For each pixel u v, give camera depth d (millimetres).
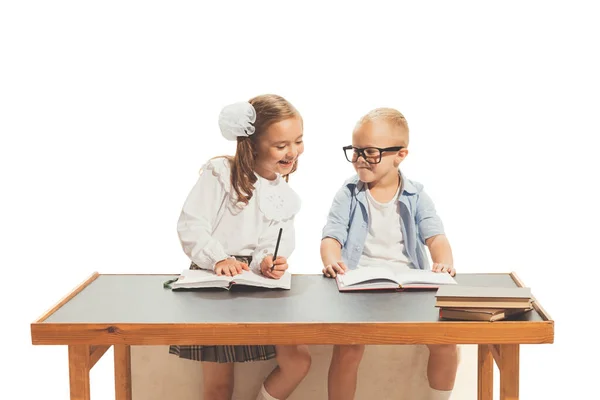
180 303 4152
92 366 4195
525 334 3857
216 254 4371
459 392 4797
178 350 4500
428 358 4777
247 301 4168
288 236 4539
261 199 4480
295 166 4559
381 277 4352
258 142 4422
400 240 4730
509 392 4117
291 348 4492
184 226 4434
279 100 4418
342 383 4531
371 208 4715
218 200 4449
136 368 4789
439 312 3961
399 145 4637
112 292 4348
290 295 4262
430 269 4746
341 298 4211
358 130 4633
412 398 4816
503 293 3916
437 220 4730
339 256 4656
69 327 3883
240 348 4449
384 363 4793
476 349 4758
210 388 4684
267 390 4613
